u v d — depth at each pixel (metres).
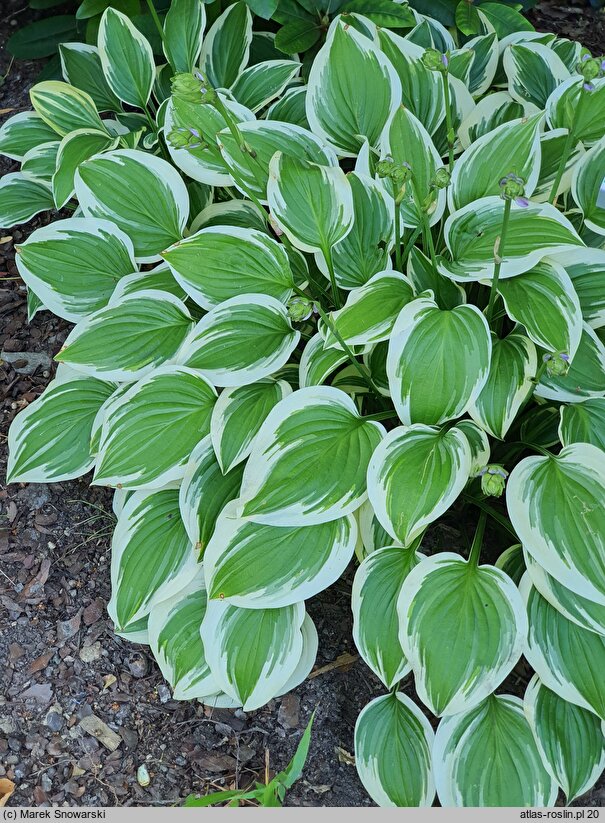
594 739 0.70
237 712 0.81
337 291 0.78
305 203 0.74
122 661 0.83
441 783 0.69
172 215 0.84
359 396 0.84
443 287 0.78
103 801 0.76
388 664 0.69
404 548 0.72
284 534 0.70
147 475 0.73
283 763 0.78
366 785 0.71
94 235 0.83
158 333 0.79
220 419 0.72
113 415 0.74
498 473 0.63
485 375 0.66
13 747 0.79
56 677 0.82
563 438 0.72
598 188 0.77
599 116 0.82
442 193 0.79
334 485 0.67
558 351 0.68
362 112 0.84
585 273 0.77
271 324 0.76
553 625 0.69
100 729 0.80
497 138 0.78
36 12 1.26
